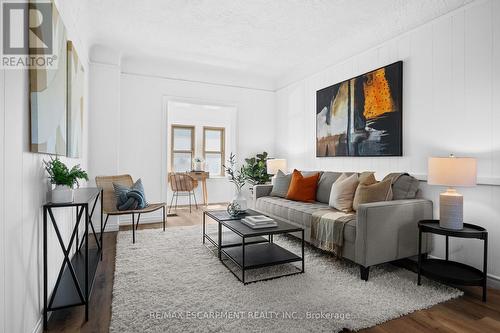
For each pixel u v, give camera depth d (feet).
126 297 6.70
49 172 6.15
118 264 8.84
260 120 19.17
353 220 8.52
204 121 23.32
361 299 6.68
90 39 12.86
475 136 8.23
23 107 4.80
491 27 7.86
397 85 10.50
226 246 9.41
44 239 5.51
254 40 13.05
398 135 10.46
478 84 8.16
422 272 7.57
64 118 7.47
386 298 6.75
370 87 11.67
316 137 15.12
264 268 8.57
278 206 12.10
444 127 9.06
